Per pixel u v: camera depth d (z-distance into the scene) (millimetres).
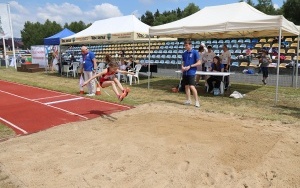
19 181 3756
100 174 3914
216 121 6398
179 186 3605
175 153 4527
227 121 6414
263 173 3875
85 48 10102
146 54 24562
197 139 5105
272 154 4438
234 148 4676
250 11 10094
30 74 19141
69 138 5441
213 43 24312
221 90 10164
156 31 10867
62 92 11250
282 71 16641
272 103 8586
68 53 29453
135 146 4840
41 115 7488
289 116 6938
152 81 14227
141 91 11055
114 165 4176
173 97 9680
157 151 4613
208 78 10547
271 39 22719
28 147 4992
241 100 9078
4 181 3783
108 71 6863
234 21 8914
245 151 4551
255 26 8516
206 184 3645
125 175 3889
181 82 10906
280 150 4594
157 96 9914
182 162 4219
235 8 10469
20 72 20781
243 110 7621
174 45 23875
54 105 8750
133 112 7551
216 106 8156
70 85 13352
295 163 4148
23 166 4195
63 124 6512
